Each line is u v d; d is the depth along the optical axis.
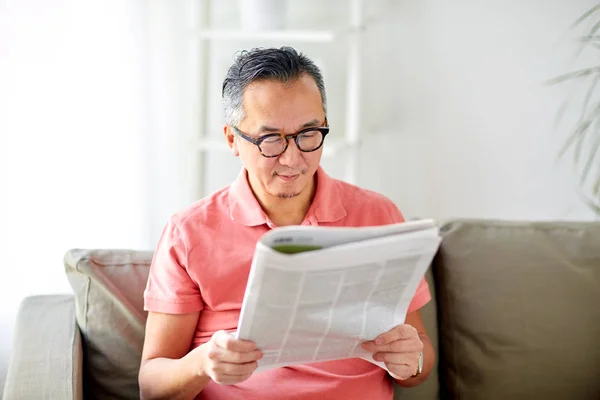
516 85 2.14
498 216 2.23
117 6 1.97
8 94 1.89
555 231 1.61
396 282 1.10
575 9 2.08
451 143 2.20
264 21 1.99
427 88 2.18
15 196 1.93
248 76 1.28
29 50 1.89
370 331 1.16
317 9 2.16
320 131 1.28
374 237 1.06
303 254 1.01
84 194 2.01
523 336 1.54
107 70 1.99
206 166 2.29
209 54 2.21
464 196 2.23
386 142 2.23
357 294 1.09
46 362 1.31
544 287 1.55
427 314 1.58
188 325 1.38
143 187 2.12
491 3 2.10
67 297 1.60
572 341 1.53
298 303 1.07
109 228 2.06
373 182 2.27
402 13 2.13
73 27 1.93
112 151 2.03
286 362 1.18
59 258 2.00
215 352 1.14
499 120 2.17
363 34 2.15
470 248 1.59
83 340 1.48
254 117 1.27
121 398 1.48
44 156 1.95
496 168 2.20
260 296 1.04
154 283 1.39
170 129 2.21
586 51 2.09
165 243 1.40
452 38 2.14
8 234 1.94
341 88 2.21
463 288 1.57
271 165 1.28
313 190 1.43
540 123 2.15
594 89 2.11
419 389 1.55
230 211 1.40
